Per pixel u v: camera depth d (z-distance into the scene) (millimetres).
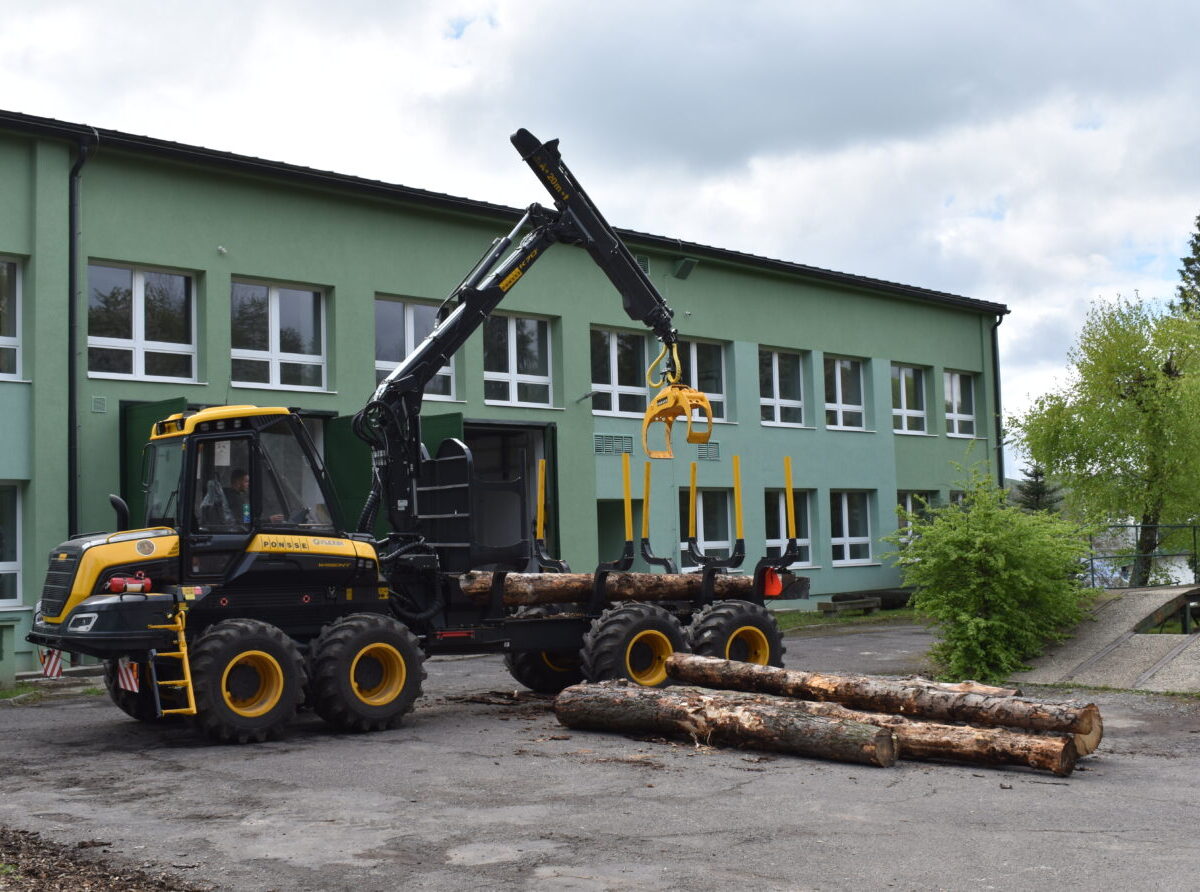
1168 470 26297
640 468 23406
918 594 14352
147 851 6152
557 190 13055
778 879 5555
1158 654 13477
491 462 22594
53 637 9734
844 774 8320
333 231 19219
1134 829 6605
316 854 6078
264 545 10383
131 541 9883
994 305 31734
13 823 6840
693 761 8852
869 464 28453
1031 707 8898
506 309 21359
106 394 16766
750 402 25750
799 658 16328
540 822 6777
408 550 11844
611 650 11680
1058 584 14141
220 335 17891
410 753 9242
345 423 18422
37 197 16234
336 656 10125
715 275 25203
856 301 28469
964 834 6473
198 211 17766
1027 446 27766
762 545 25703
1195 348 26438
